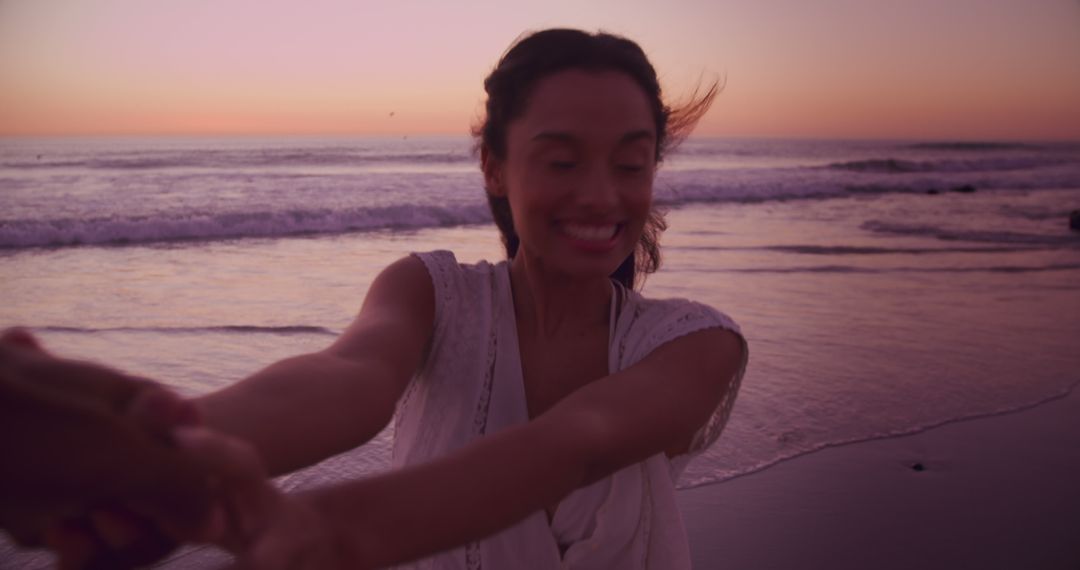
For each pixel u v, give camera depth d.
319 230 15.79
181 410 0.54
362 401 1.00
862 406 5.50
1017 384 6.09
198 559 3.35
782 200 24.44
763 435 4.91
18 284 9.88
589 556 1.33
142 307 8.54
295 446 0.89
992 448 4.83
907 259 12.85
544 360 1.43
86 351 6.71
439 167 37.59
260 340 7.13
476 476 0.84
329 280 10.21
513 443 0.90
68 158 39.31
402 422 1.47
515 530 1.32
